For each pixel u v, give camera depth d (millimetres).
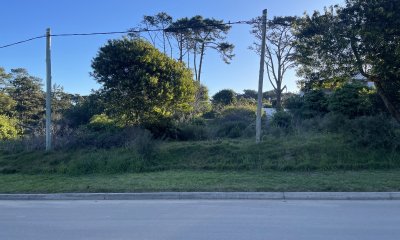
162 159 14508
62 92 53812
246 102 38031
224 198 9531
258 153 14227
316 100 23969
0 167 14719
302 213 7652
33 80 59031
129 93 17922
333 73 14195
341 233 6137
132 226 6836
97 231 6531
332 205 8445
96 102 18641
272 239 5855
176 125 18891
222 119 24766
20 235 6363
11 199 10070
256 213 7715
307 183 10500
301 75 15836
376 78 13961
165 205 8781
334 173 11945
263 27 15625
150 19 40219
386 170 12227
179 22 40094
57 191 10477
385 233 6117
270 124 21328
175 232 6367
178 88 18672
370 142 13617
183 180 11398
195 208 8344
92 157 14453
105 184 11195
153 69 18016
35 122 48406
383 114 15867
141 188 10430
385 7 11945
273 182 10781
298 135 16484
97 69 18109
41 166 14656
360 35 12727
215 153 14633
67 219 7500
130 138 16125
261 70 15672
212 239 5918
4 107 49750
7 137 24859
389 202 8734
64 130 18828
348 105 19469
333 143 14312
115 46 18062
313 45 13961
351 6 12898
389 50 12922
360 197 9203
